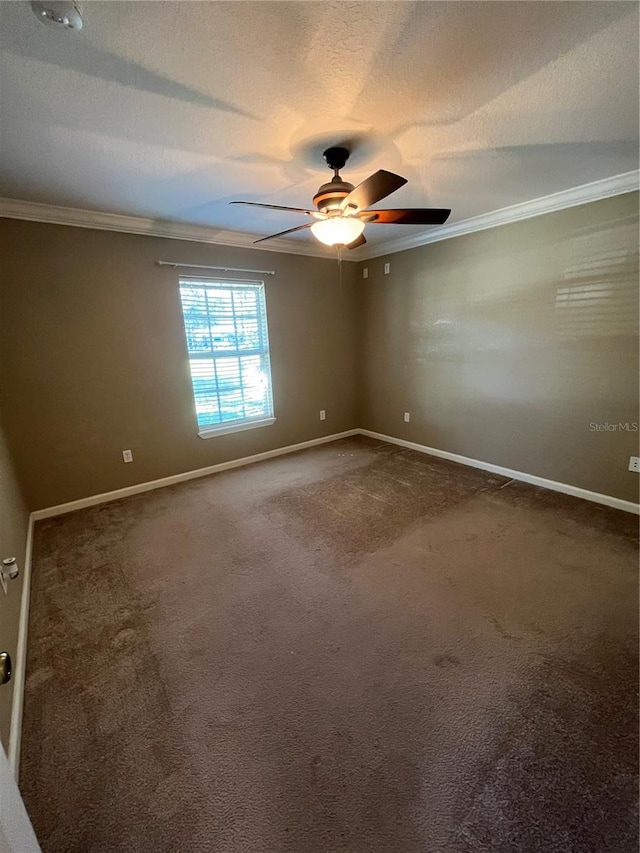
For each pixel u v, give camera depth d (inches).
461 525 106.9
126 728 54.5
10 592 67.5
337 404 191.8
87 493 125.6
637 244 100.0
